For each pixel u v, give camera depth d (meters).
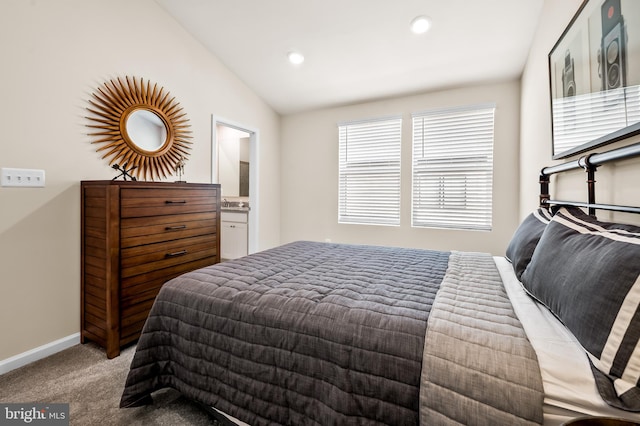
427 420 0.79
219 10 2.57
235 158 4.91
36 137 1.83
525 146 2.70
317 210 4.11
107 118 2.22
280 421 1.02
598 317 0.72
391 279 1.42
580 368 0.71
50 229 1.91
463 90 3.18
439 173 3.34
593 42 1.33
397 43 2.69
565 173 1.78
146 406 1.40
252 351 1.10
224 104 3.30
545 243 1.16
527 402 0.70
